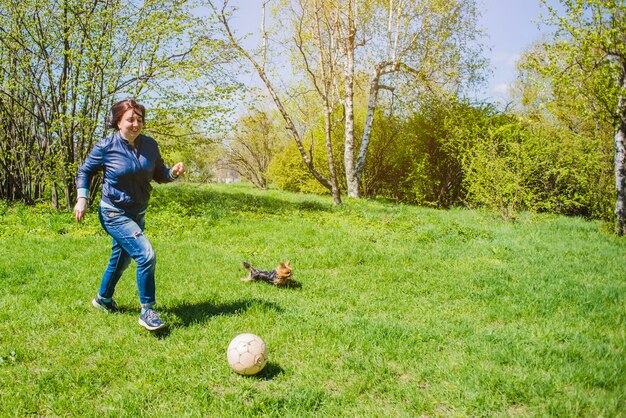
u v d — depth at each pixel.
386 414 3.24
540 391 3.49
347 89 20.61
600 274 7.70
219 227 10.80
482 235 11.31
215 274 6.77
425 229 11.70
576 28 12.27
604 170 14.95
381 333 4.64
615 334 4.83
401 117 23.86
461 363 4.02
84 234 9.32
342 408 3.31
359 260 8.27
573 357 4.20
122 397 3.31
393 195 25.03
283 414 3.24
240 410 3.24
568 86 12.74
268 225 11.13
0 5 12.03
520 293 6.40
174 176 4.77
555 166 15.80
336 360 4.09
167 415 3.14
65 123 11.83
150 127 13.66
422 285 6.83
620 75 12.20
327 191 27.03
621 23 12.00
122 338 4.29
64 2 11.69
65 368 3.71
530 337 4.74
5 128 13.38
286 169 29.27
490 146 15.27
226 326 4.65
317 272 7.50
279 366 3.91
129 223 4.43
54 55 12.50
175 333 4.43
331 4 17.92
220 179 50.34
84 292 5.52
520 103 25.02
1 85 12.52
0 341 4.18
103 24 12.33
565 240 11.03
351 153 21.27
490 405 3.36
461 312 5.74
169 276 6.50
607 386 3.65
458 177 21.83
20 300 5.18
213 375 3.70
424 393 3.55
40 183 12.98
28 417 3.15
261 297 5.74
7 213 11.51
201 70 13.52
